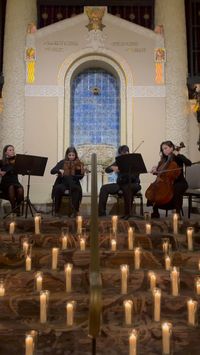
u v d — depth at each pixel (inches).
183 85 368.2
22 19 372.8
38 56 372.8
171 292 148.8
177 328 124.3
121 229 200.4
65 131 370.0
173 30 373.4
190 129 368.2
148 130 368.2
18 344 120.4
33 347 110.2
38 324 129.8
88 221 201.3
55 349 118.3
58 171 260.8
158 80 372.5
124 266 150.6
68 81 375.2
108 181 361.7
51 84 371.2
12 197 257.4
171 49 371.9
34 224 200.2
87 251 169.8
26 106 367.2
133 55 376.5
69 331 123.6
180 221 199.6
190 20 387.9
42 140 364.8
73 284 155.1
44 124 366.9
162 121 368.8
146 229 194.5
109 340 120.6
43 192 356.8
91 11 379.9
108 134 387.9
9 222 199.6
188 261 171.5
